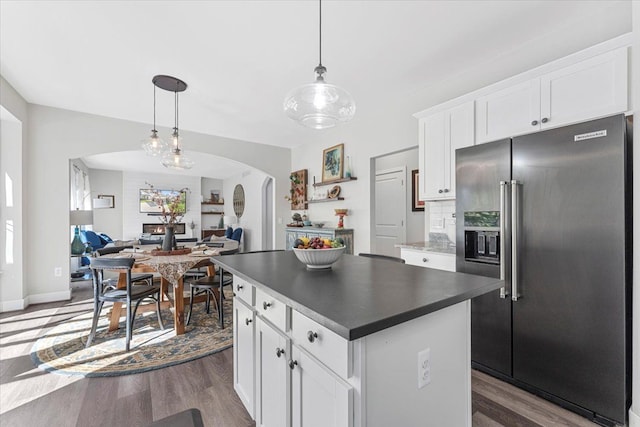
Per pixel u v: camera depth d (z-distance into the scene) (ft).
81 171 24.00
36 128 12.83
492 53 8.84
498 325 6.86
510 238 6.55
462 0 6.65
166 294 12.30
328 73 10.02
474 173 7.41
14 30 7.65
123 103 12.67
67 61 9.23
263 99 12.17
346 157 15.35
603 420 5.34
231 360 7.94
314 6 6.80
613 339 5.22
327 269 5.47
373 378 3.04
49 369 7.42
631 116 5.75
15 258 12.10
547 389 6.06
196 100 12.28
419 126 10.22
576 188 5.63
